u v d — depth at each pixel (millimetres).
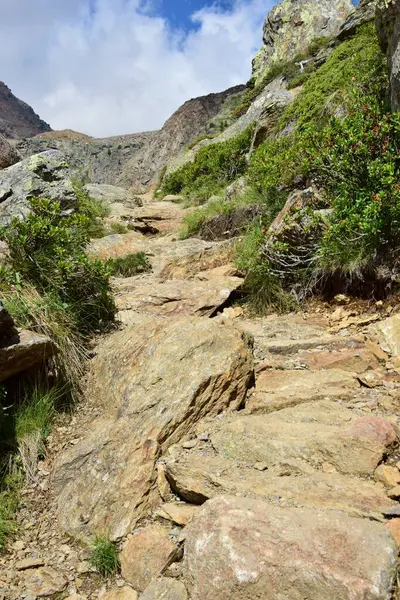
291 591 2121
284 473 2945
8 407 3875
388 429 3096
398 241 5105
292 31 34625
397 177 5348
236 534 2369
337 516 2373
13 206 9055
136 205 17609
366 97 6879
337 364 4234
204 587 2301
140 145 92750
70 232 5789
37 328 4484
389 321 4672
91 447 3566
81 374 4551
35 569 2850
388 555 2125
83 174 19969
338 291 5641
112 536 2912
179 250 9328
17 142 96938
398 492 2611
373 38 11992
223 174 17406
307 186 8266
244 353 4016
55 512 3279
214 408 3674
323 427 3256
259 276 6305
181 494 3059
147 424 3482
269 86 26141
